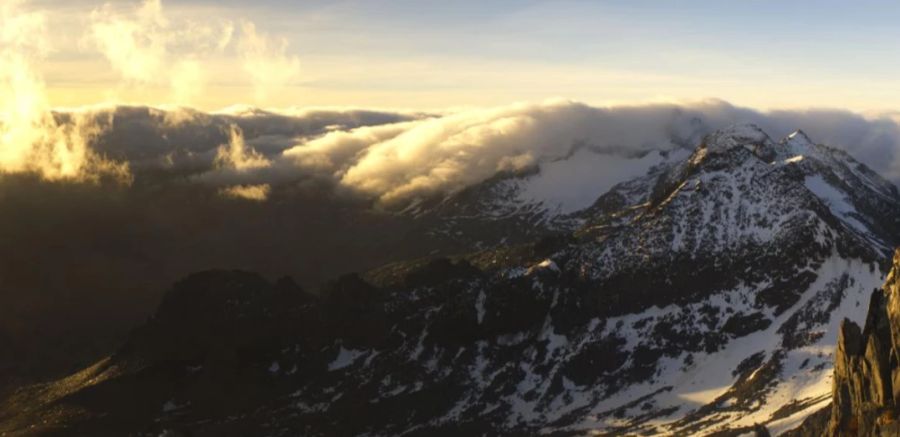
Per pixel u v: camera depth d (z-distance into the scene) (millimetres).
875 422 124062
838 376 137000
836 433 134375
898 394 121750
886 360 125688
